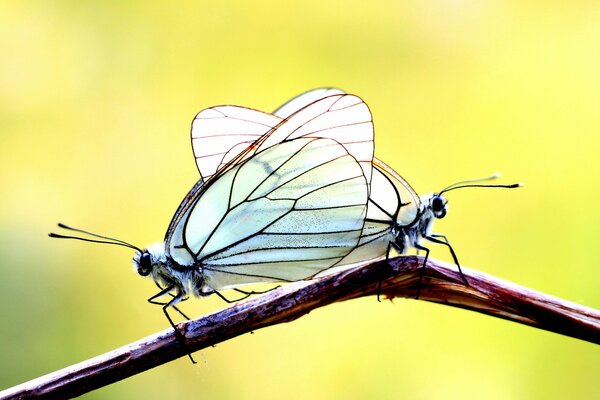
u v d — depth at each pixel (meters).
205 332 0.46
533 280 0.56
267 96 0.59
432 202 0.49
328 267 0.49
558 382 0.54
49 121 0.58
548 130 0.58
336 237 0.49
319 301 0.47
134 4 0.60
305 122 0.48
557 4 0.60
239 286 0.49
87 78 0.59
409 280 0.47
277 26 0.60
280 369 0.55
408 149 0.58
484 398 0.55
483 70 0.59
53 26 0.59
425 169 0.58
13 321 0.56
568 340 0.54
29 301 0.56
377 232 0.49
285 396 0.55
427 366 0.55
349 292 0.47
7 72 0.59
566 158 0.57
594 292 0.55
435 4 0.60
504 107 0.58
